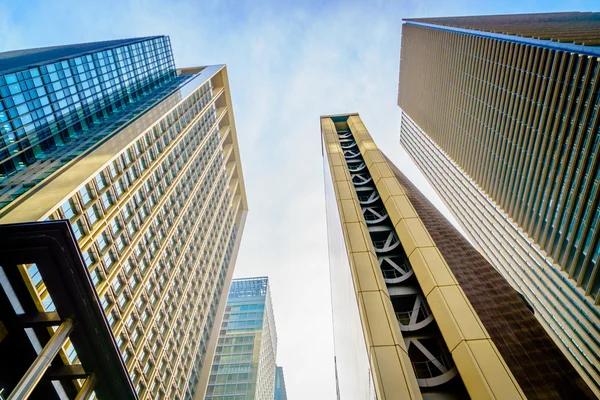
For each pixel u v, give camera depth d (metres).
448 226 33.25
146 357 54.22
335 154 33.22
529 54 73.06
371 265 18.89
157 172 65.00
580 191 62.03
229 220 120.50
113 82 82.00
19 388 17.89
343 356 35.62
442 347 16.11
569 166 64.31
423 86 140.62
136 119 69.62
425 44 134.62
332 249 39.59
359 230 21.81
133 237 53.69
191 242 79.44
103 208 46.62
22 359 21.86
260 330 134.75
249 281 165.25
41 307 28.72
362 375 18.17
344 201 25.09
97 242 45.09
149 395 53.16
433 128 136.50
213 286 95.62
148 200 60.00
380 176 26.19
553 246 72.31
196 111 90.50
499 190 92.81
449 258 26.95
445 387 14.59
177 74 128.25
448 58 114.50
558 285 83.75
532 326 21.92
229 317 143.38
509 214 89.25
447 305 15.59
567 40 61.03
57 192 39.69
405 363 13.88
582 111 60.09
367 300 16.70
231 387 113.19
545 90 68.81
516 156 81.94
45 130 59.22
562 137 65.25
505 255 112.44
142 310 54.03
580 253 63.12
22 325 21.20
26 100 56.75
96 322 21.38
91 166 46.72
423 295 18.66
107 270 46.31
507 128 84.44
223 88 120.69
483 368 12.86
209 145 99.56
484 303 23.70
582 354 77.69
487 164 97.69
